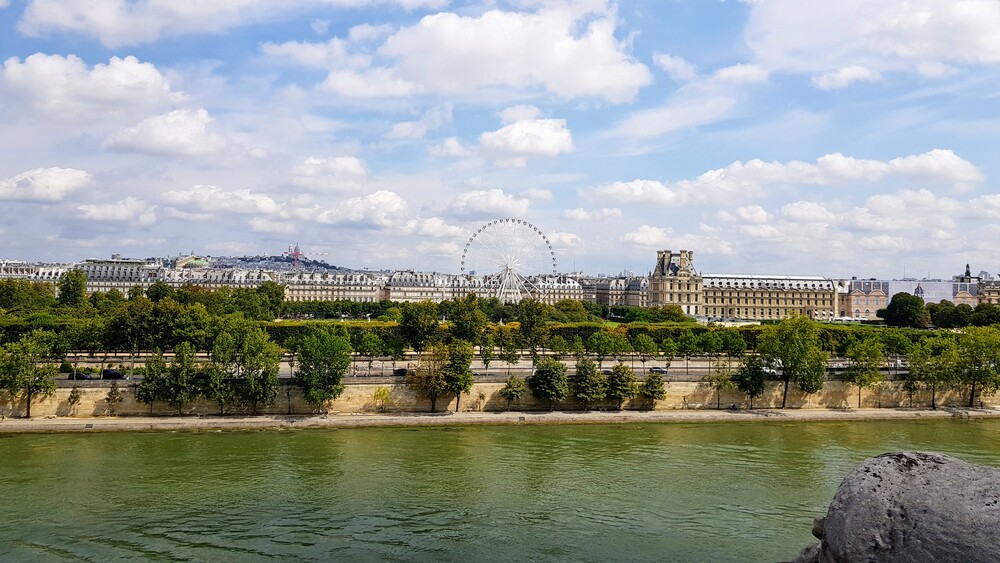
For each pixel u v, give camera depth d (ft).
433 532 300.81
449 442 470.80
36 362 554.05
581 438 489.67
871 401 626.23
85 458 416.05
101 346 646.74
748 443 478.59
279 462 411.34
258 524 308.19
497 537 295.28
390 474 388.37
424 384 554.05
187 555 273.95
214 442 462.19
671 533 302.25
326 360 539.70
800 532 305.12
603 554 278.05
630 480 381.81
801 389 613.11
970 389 642.63
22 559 269.44
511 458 427.74
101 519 312.91
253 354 542.16
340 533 298.35
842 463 424.05
